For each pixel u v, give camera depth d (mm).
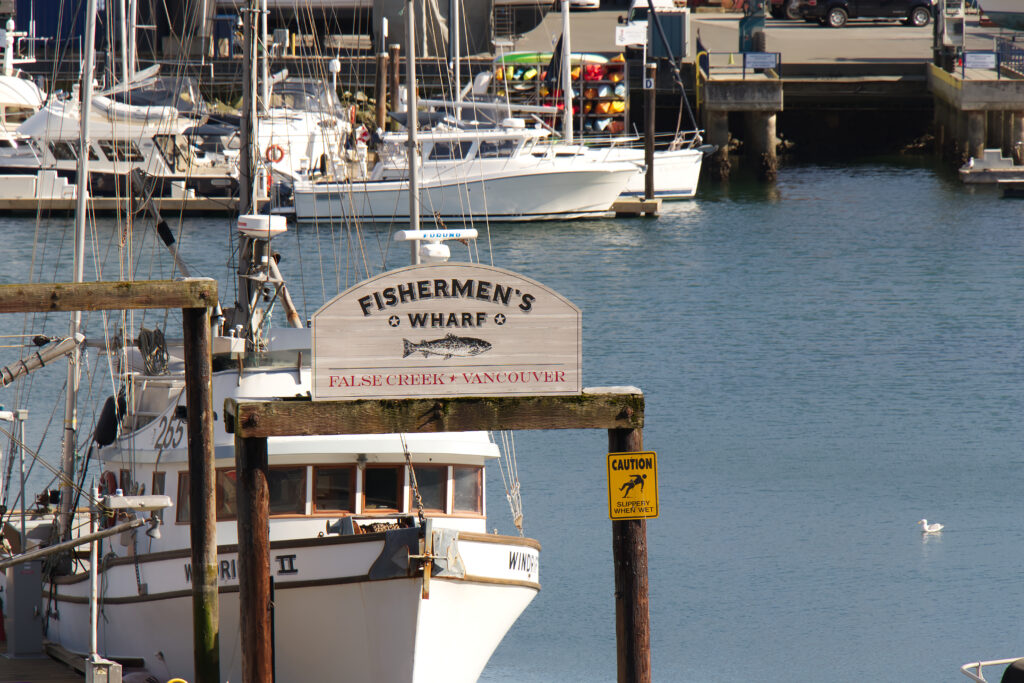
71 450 63000
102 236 151500
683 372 106812
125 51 164500
